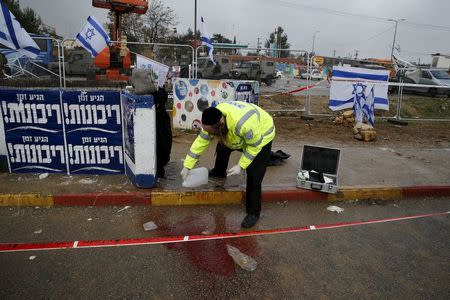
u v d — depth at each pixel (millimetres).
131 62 12211
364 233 3891
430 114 13945
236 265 3160
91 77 13602
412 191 5039
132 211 4238
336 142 7785
